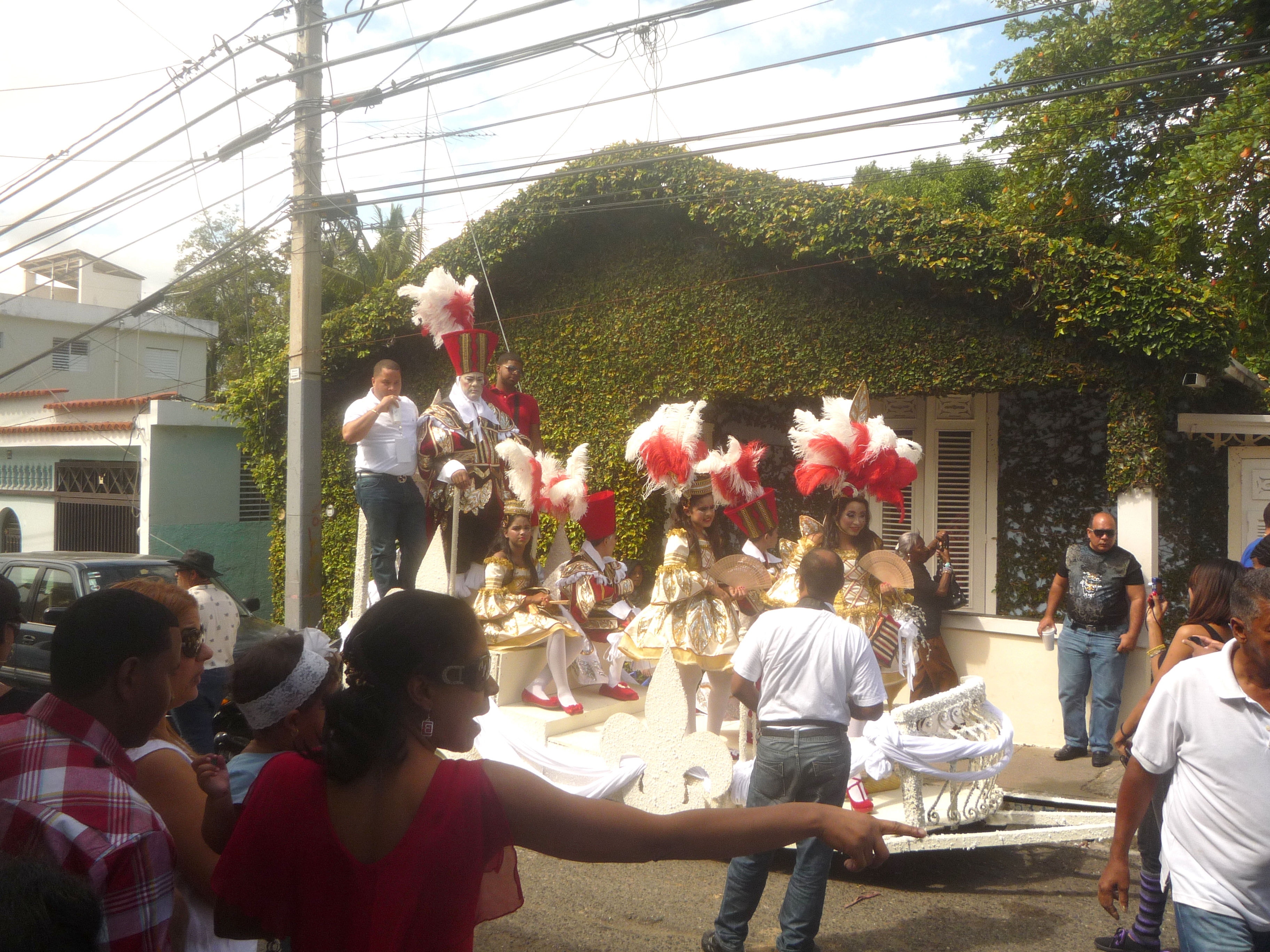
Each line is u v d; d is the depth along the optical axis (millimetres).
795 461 9977
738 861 4180
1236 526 8203
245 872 1757
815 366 9008
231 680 2738
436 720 1862
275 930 1751
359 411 6684
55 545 17844
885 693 4266
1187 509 8320
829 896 5145
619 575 6746
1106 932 4688
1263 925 2783
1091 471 8922
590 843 1802
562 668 6137
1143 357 7812
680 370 9625
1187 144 12062
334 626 11539
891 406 9680
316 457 9430
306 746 1962
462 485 6016
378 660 1818
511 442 6227
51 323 26547
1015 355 8266
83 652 2166
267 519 17156
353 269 24906
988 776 5348
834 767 4082
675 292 9664
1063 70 13516
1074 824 5492
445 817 1720
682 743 5297
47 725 2096
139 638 2215
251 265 12430
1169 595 8219
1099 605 7633
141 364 27609
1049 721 8375
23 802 1928
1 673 8406
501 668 6129
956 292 8344
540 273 10367
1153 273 7723
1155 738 2982
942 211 8562
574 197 9742
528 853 5871
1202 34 11648
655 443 6066
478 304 10664
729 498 6219
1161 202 10773
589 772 5598
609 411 9969
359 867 1700
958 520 9422
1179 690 2939
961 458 9430
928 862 5633
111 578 8641
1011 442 9242
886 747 5152
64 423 17297
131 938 1919
